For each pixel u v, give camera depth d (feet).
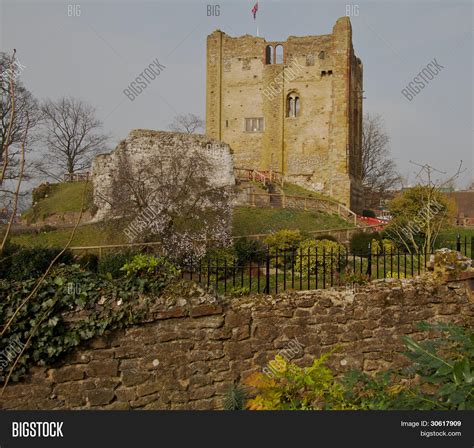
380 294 22.08
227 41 128.88
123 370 18.08
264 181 106.01
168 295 18.88
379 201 157.79
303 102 124.36
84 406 17.61
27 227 83.61
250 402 14.29
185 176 52.31
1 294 17.20
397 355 21.59
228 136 128.57
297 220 82.28
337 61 121.80
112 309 17.94
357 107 135.13
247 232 71.67
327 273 42.60
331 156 121.90
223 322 19.42
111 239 50.96
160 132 77.30
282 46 126.93
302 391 15.33
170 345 18.66
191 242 46.62
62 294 17.63
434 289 22.86
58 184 112.16
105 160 75.41
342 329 21.34
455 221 105.40
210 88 129.49
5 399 16.89
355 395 14.23
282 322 20.40
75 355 17.66
